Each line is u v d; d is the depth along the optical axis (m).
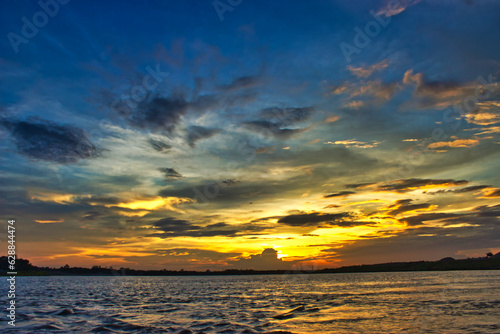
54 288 94.44
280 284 130.62
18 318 29.72
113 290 87.62
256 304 44.44
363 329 23.84
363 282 120.31
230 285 127.38
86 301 50.88
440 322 25.94
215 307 40.88
